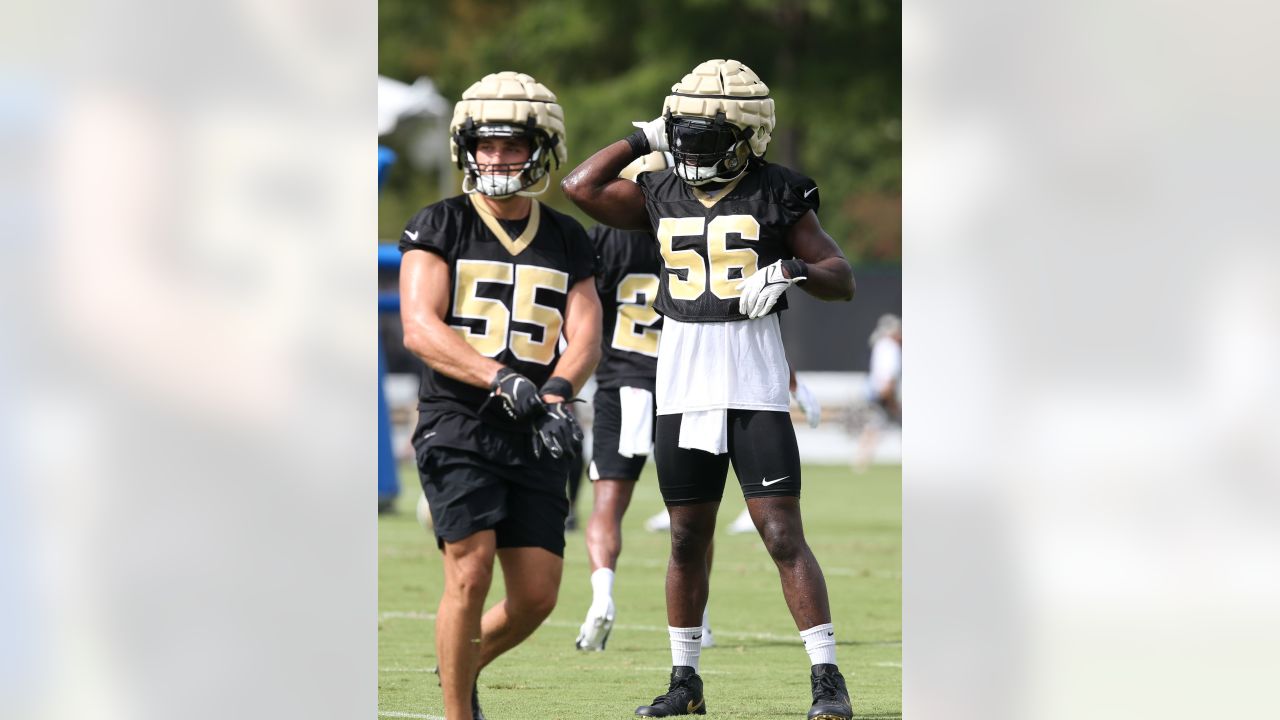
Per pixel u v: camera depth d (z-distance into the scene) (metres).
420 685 28.66
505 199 22.44
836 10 127.44
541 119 22.02
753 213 24.58
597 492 32.94
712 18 130.00
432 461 21.89
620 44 140.25
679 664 25.89
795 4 130.25
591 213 25.56
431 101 77.88
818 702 23.80
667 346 25.09
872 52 131.00
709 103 24.09
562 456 21.08
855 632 35.84
